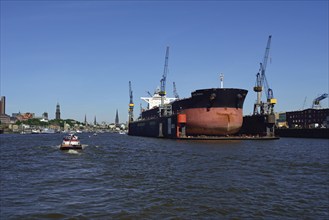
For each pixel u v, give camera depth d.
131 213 23.09
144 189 31.00
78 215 22.61
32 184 33.78
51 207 24.52
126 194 28.83
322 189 31.19
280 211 23.81
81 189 31.11
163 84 183.50
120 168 46.03
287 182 34.66
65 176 38.97
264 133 143.62
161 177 37.78
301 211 23.86
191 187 31.80
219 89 121.44
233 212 23.50
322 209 24.39
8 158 62.59
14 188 31.69
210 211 23.69
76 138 87.56
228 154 67.31
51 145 108.00
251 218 22.22
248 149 82.62
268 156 63.44
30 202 26.06
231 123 125.44
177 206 24.89
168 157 61.81
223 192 29.59
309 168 46.06
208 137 128.00
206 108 125.19
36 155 68.94
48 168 46.66
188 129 133.88
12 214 22.86
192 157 61.06
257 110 160.00
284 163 51.75
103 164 51.25
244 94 126.62
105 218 22.03
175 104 149.38
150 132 179.25
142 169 44.75
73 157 63.69
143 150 81.19
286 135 193.88
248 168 45.25
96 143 120.88
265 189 30.97
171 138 141.38
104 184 33.66
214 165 48.44
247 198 27.45
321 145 103.75
